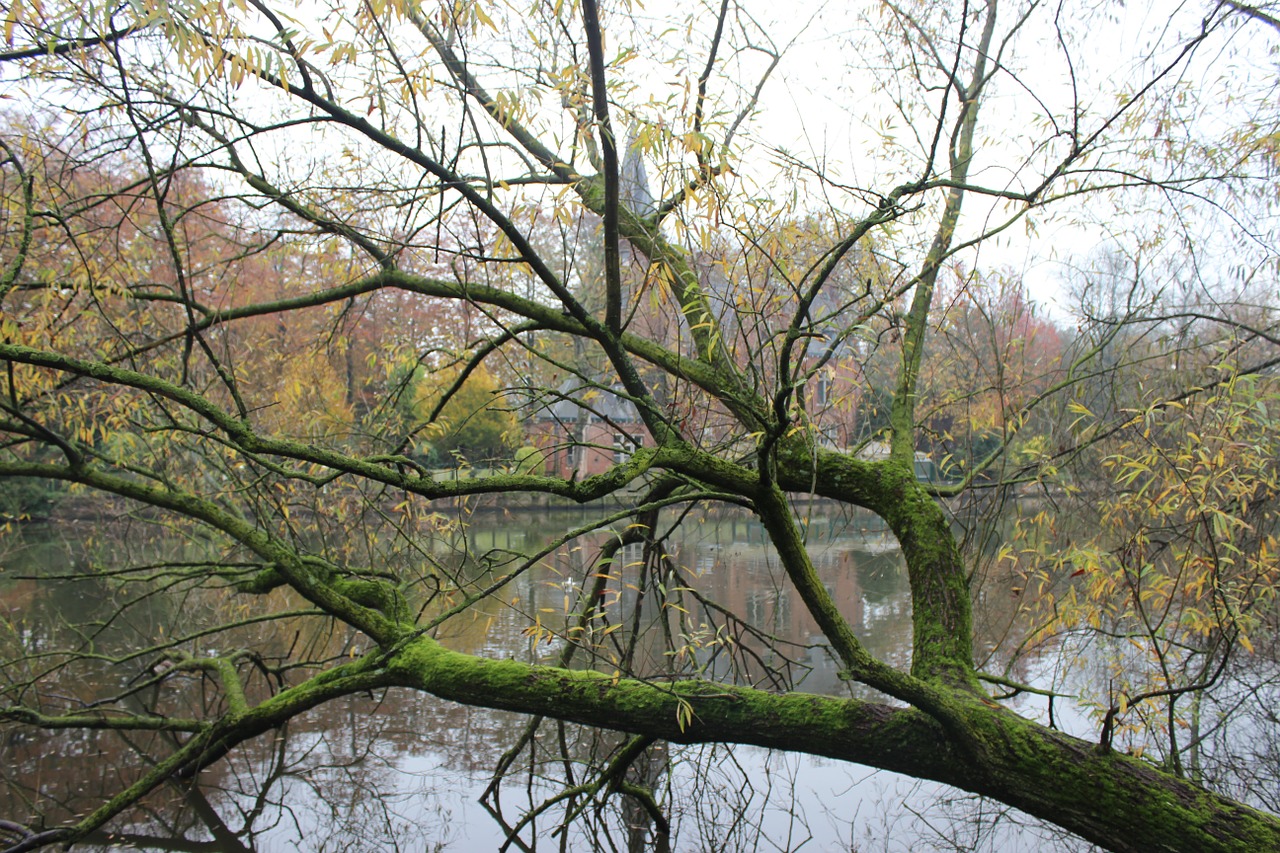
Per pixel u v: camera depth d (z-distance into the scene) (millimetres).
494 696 4234
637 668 6141
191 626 9484
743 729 3799
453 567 6438
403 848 5113
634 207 4383
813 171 3621
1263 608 4531
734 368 3883
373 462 3934
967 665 3740
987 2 4730
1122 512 4527
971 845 5027
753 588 10578
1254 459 4203
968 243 3658
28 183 4570
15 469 5348
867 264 4559
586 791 5102
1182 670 5188
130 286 5234
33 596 11148
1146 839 3029
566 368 3969
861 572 11109
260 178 4445
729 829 5324
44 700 7168
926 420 4836
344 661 8320
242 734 5285
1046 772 3203
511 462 5012
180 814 5539
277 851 5129
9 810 5504
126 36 3373
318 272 5598
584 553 10906
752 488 3611
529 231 3721
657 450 3766
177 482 7375
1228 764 5379
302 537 6629
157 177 3926
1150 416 4078
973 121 4758
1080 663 5770
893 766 3568
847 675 3584
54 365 3807
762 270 3771
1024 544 4633
